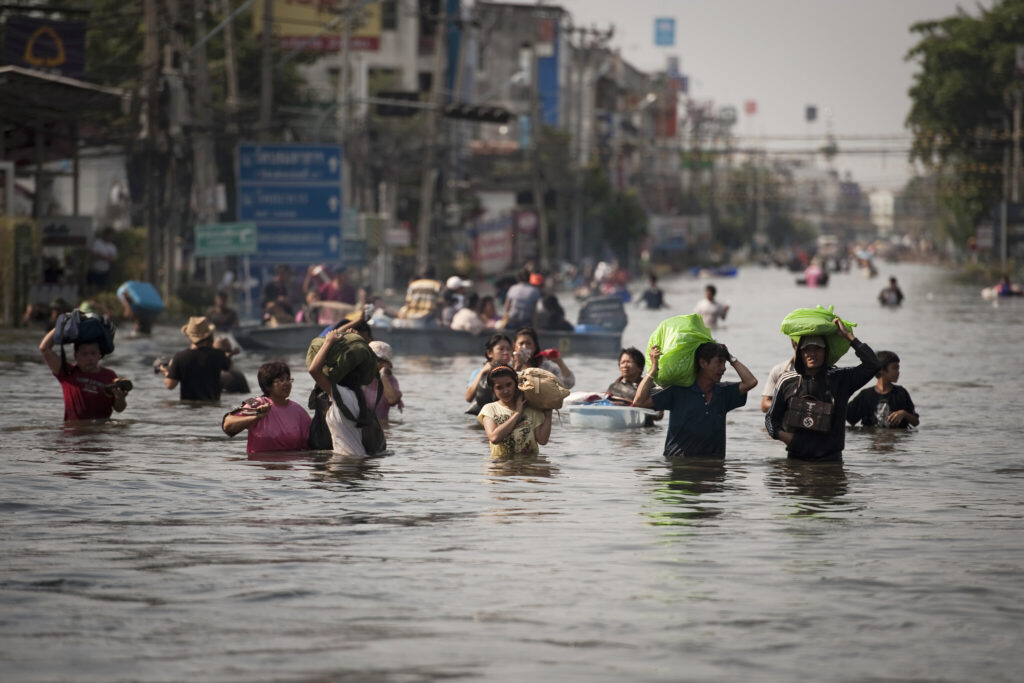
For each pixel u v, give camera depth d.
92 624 14.03
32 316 71.19
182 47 85.12
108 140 82.38
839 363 59.69
